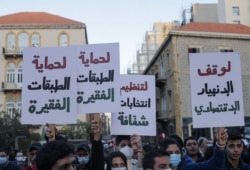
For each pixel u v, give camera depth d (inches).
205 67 230.5
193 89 229.6
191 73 231.1
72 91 238.7
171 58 1385.3
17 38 1855.3
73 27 1866.4
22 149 1317.7
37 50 244.1
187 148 265.6
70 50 242.4
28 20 1894.7
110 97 255.3
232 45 1381.6
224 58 230.5
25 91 241.1
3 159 271.1
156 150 147.5
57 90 239.6
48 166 86.8
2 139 1250.6
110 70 257.9
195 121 227.0
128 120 303.7
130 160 266.7
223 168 179.0
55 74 241.3
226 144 182.4
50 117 237.1
